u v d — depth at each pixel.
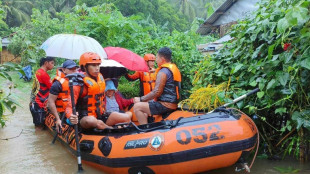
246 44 4.17
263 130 3.97
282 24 3.17
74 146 4.03
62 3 41.72
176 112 4.31
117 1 31.00
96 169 3.67
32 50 4.67
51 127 5.06
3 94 5.09
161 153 3.15
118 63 5.33
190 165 3.18
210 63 4.70
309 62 3.16
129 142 3.36
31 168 3.67
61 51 5.43
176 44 7.87
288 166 3.63
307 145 3.74
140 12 32.47
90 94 4.00
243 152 3.33
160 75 4.19
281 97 3.62
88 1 30.86
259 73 3.87
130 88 7.42
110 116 4.18
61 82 4.61
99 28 8.68
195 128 3.28
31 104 5.76
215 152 3.20
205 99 4.11
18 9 39.31
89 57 3.98
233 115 3.54
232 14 14.93
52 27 15.80
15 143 4.73
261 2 4.44
